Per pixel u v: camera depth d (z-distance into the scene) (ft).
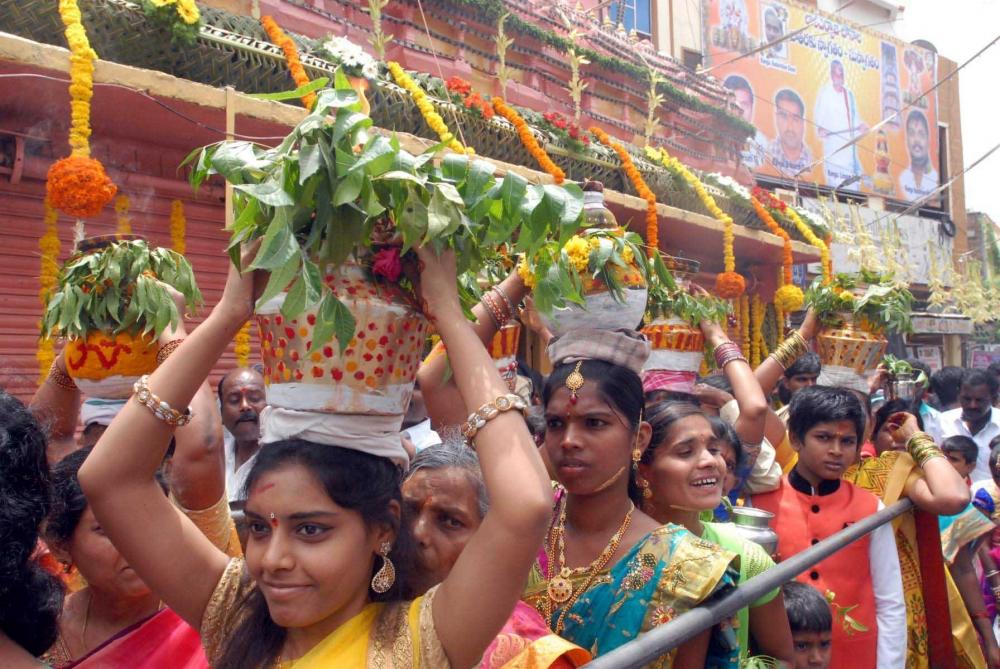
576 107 24.97
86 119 11.45
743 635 7.57
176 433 6.15
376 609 4.72
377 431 4.52
